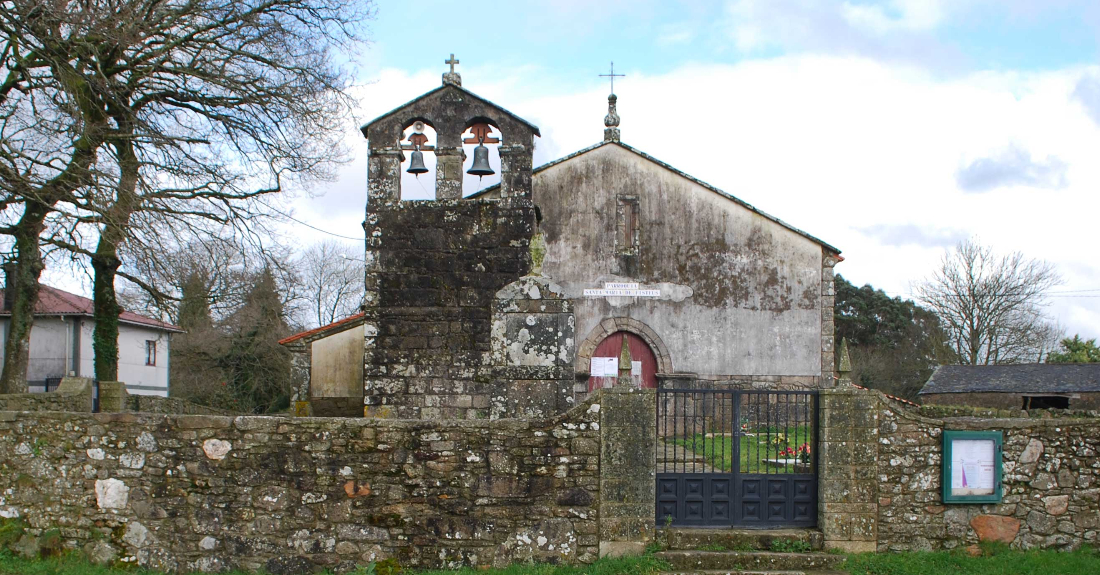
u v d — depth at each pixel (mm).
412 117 13016
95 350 18031
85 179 14406
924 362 42719
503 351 9906
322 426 8406
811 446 8789
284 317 35812
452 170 13031
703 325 19453
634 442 8430
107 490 8430
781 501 8695
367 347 12414
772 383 19359
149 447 8453
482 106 13039
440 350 12398
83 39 14500
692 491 8656
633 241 19656
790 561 8141
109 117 16078
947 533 8516
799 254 19703
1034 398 29859
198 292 22203
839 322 44562
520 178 12766
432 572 8117
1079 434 8664
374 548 8281
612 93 20281
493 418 9531
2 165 13508
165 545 8336
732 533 8414
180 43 16203
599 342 19438
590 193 19734
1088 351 39219
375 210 12648
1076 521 8539
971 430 8578
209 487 8383
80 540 8375
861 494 8492
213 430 8438
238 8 16688
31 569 7918
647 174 19812
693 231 19703
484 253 12562
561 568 8117
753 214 19781
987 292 37906
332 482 8344
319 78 17344
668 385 19109
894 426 8602
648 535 8344
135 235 14609
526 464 8383
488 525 8320
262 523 8320
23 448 8508
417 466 8367
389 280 12531
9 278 16703
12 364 15898
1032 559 8164
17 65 14617
